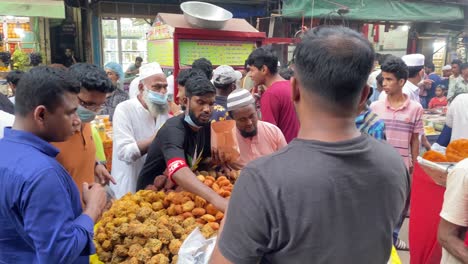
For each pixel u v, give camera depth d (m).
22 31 7.50
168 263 1.65
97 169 2.53
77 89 1.45
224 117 2.73
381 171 0.98
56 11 6.48
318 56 0.92
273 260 0.96
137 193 2.11
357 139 0.98
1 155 1.37
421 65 4.21
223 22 4.23
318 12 6.09
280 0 6.91
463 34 8.93
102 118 4.34
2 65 6.57
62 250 1.32
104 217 1.93
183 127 2.14
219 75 3.26
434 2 6.87
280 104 3.07
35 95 1.36
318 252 0.92
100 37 8.41
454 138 3.39
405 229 4.16
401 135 3.40
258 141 2.51
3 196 1.33
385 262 1.06
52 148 1.44
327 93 0.93
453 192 1.72
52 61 8.38
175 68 4.19
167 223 1.80
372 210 0.97
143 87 3.04
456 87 6.89
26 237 1.36
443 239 1.76
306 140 0.97
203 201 1.91
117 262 1.71
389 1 6.55
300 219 0.89
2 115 2.79
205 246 1.59
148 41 5.16
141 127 3.03
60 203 1.34
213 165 2.31
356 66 0.91
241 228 0.92
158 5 8.47
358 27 7.33
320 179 0.90
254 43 4.57
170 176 1.98
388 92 3.42
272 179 0.91
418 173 2.25
